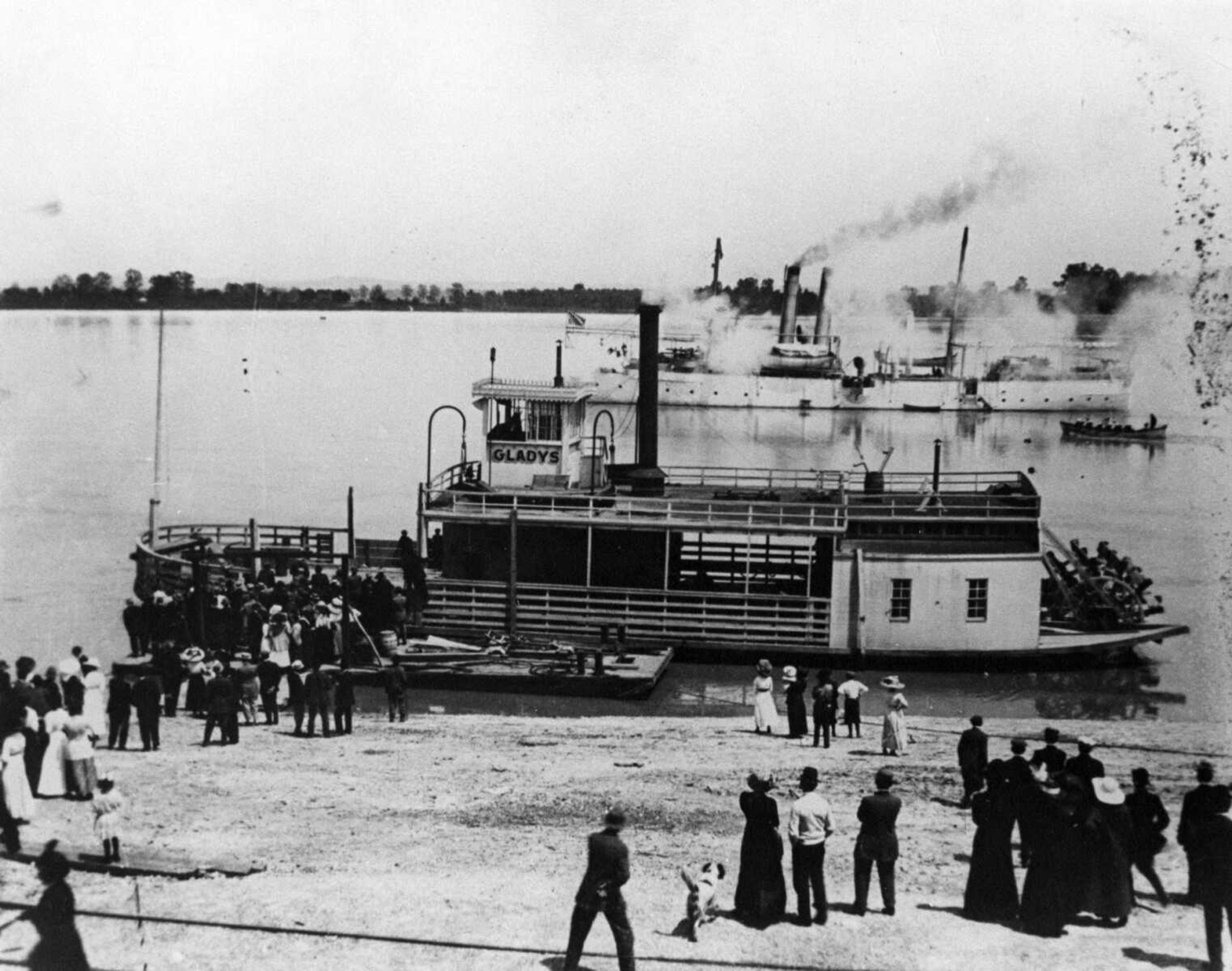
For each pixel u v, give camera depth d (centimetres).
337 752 2719
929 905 1750
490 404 4169
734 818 2212
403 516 8069
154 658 3525
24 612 5322
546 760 2672
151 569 4259
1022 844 1806
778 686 3772
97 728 2739
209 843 1980
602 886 1461
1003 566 3841
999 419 12531
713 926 1655
